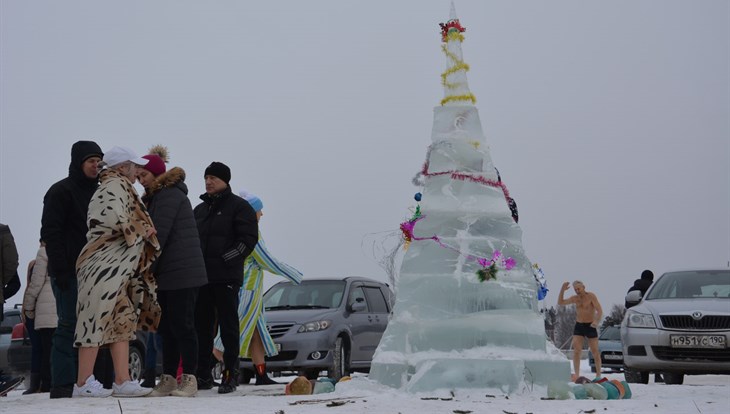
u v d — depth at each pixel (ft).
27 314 37.76
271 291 53.06
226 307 33.58
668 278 51.13
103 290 27.68
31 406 24.16
